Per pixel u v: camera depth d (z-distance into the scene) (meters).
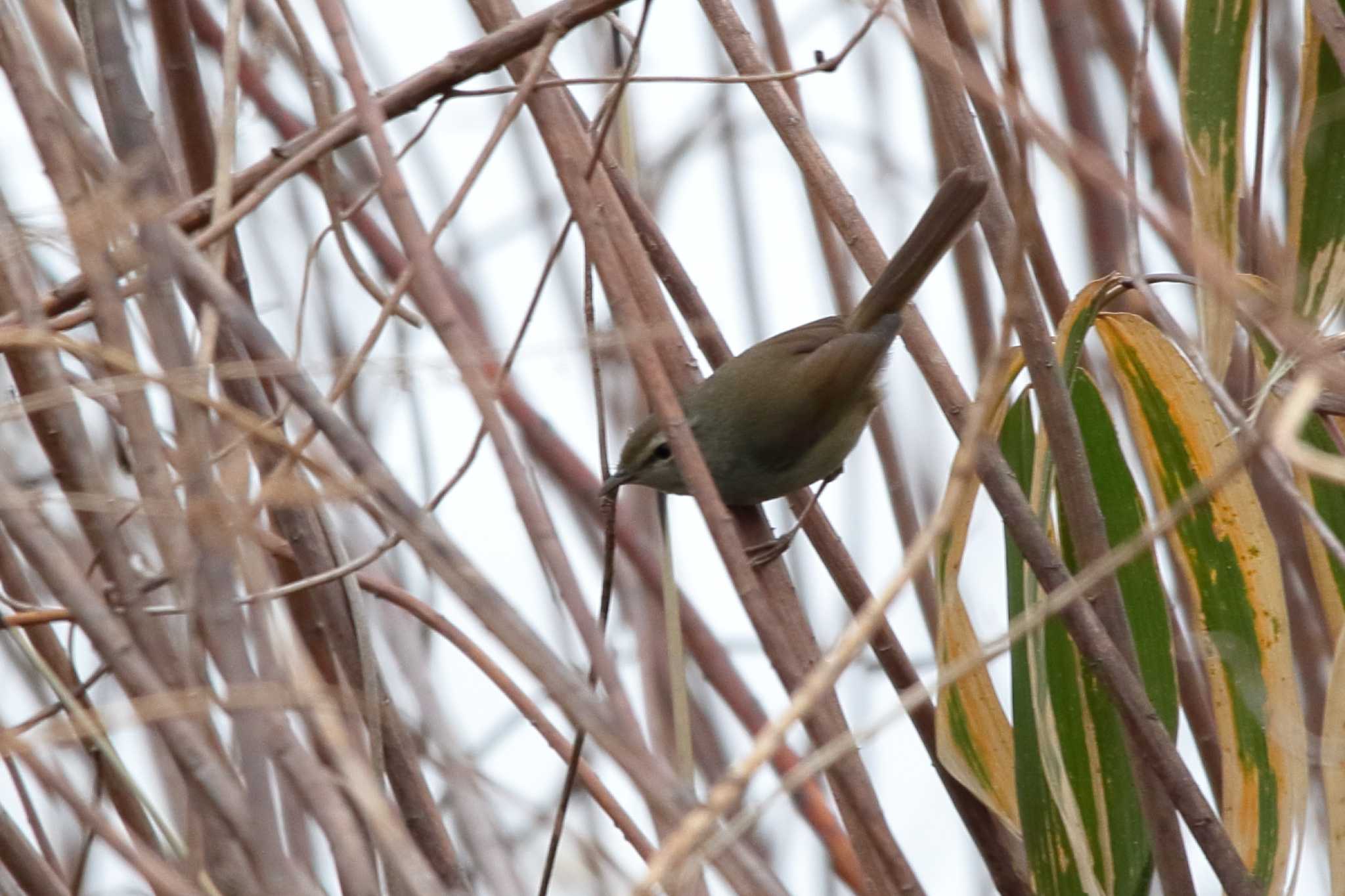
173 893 3.77
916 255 7.89
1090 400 6.22
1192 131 5.90
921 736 6.47
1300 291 5.76
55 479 4.80
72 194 3.88
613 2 4.79
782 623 6.00
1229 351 5.86
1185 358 5.95
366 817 3.75
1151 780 5.45
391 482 3.50
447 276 7.54
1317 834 7.11
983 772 6.02
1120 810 5.92
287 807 5.82
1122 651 5.52
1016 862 6.40
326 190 5.52
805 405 7.80
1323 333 5.70
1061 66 7.91
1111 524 6.19
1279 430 3.59
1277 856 5.59
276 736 3.46
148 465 3.63
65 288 4.89
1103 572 3.95
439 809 5.64
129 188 3.62
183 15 5.97
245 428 3.63
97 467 4.08
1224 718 5.87
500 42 4.92
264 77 7.44
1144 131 8.09
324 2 4.02
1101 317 6.14
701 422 7.84
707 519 4.52
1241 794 5.78
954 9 5.90
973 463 3.67
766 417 7.80
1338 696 5.45
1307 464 3.51
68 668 5.76
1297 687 5.67
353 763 3.61
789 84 8.03
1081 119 7.85
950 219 7.81
